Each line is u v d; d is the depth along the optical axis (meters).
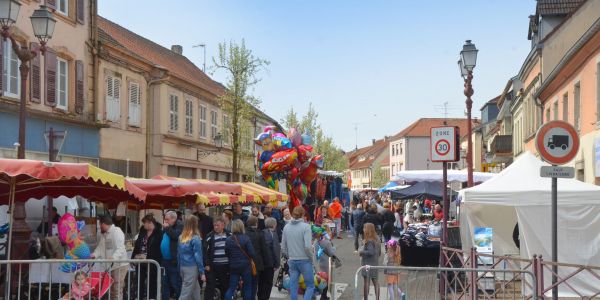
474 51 17.62
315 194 32.03
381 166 131.38
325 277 12.77
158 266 8.95
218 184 16.86
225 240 11.70
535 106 32.56
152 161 31.22
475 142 69.31
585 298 11.09
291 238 11.55
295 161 24.72
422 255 16.78
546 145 10.02
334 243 29.39
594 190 13.42
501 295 10.48
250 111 33.88
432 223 19.58
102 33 28.20
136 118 29.56
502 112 50.88
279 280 14.77
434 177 23.55
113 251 11.38
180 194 14.44
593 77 20.05
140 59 29.27
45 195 12.24
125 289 11.47
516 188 13.59
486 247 13.85
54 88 22.69
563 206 13.47
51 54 22.53
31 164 9.27
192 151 35.91
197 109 36.75
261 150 25.48
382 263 18.02
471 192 13.57
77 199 20.88
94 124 25.36
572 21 28.44
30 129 21.44
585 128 21.19
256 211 16.81
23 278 10.18
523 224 13.65
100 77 26.23
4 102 19.73
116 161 27.58
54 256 11.13
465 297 10.61
